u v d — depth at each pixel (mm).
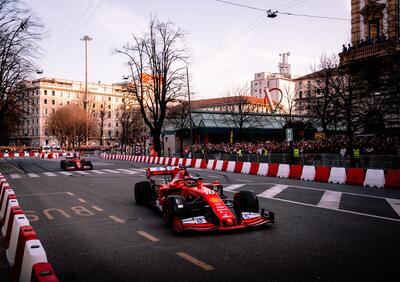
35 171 26391
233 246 6602
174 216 7730
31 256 3967
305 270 5344
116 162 39219
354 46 33375
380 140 25562
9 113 39531
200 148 38750
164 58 39750
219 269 5461
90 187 16094
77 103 95812
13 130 60750
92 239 7371
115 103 133250
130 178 20125
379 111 25844
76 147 85938
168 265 5691
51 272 3629
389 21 20766
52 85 120750
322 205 10906
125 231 7977
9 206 7094
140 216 9609
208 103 99000
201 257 6027
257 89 121938
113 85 134375
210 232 7668
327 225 8219
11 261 5758
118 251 6512
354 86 26938
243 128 51188
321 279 4988
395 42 19719
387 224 8281
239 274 5238
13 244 5758
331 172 17734
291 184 16562
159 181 18234
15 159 50531
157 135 40562
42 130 117938
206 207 7812
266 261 5770
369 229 7812
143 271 5469
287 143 33438
